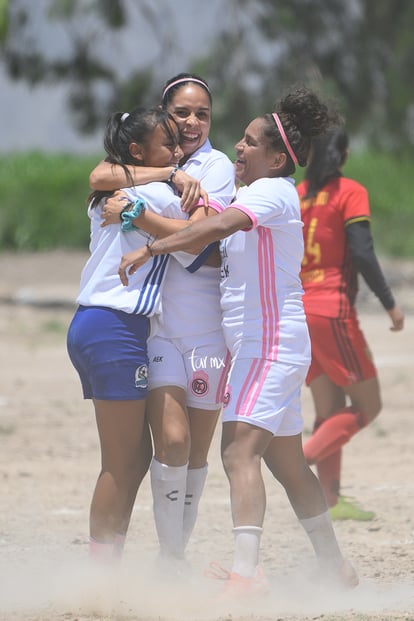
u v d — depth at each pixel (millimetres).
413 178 131375
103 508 20656
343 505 27438
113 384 20219
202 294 20766
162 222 20156
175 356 20672
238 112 85812
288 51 91062
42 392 45344
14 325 64938
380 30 93562
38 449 35656
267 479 32250
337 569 21234
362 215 26328
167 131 20656
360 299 76812
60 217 117812
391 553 24516
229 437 19906
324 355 26625
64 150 139875
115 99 90062
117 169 20484
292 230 20281
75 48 89000
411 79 93000
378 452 35312
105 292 20391
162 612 19281
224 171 20953
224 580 20766
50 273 97312
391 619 18547
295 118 20625
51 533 26109
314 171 26828
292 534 26344
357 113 92688
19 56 88125
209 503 29125
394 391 44906
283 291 20203
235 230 19594
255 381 19891
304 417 40500
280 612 19484
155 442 20688
